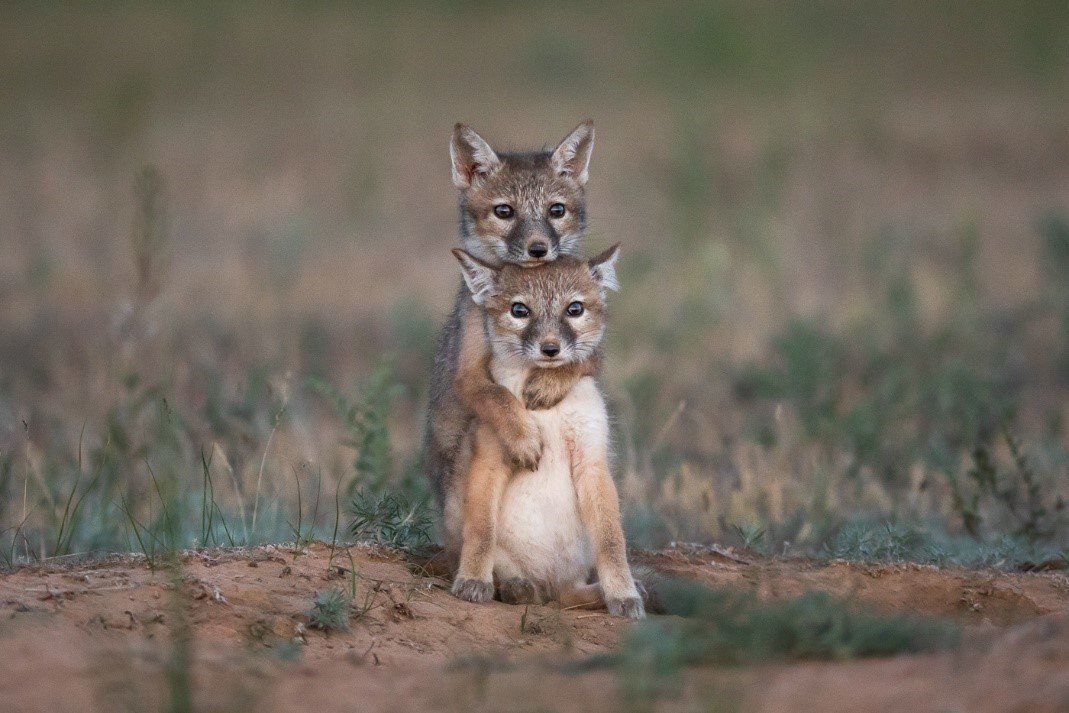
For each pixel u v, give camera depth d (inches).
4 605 291.1
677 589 344.2
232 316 829.2
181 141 1434.5
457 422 398.3
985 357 727.7
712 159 1183.6
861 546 414.9
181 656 238.7
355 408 447.5
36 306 837.8
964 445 519.2
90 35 2076.8
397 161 1362.0
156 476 450.9
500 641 321.1
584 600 368.2
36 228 1063.0
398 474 470.0
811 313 807.1
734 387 686.5
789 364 608.4
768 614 270.2
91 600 300.0
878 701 227.9
